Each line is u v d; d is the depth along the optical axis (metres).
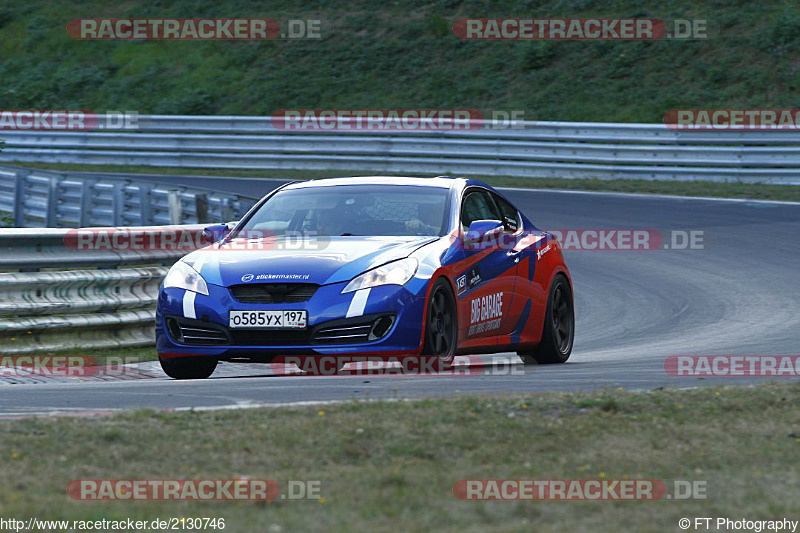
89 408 20.36
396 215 28.09
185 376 26.95
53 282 32.38
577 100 100.06
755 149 77.56
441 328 26.11
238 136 94.62
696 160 79.19
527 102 101.62
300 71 115.31
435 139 88.62
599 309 44.19
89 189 58.56
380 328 24.92
